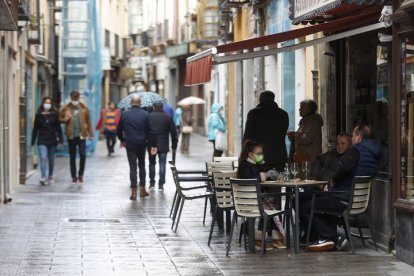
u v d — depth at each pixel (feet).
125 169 145.89
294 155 66.18
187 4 256.93
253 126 72.02
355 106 80.48
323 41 67.92
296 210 62.59
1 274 54.85
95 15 190.49
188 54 269.23
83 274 55.01
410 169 57.67
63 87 185.16
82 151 119.34
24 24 115.65
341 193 62.54
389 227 62.03
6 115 96.12
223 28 168.14
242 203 61.62
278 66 114.73
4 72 96.07
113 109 188.65
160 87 335.47
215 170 77.61
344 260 59.47
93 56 188.65
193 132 294.87
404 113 57.98
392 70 59.21
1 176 95.66
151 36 325.62
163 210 88.28
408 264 57.72
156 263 58.90
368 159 64.18
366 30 63.16
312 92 92.53
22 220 80.07
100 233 72.18
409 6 55.06
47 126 117.19
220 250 64.03
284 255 61.77
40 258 60.49
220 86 187.42
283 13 110.01
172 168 74.23
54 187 113.39
